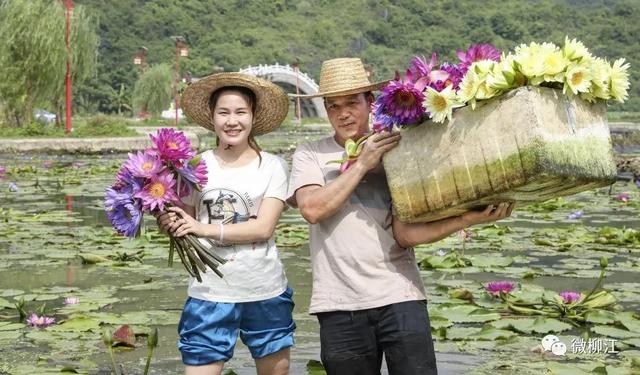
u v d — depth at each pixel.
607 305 5.54
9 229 9.85
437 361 4.46
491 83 3.24
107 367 4.39
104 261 7.58
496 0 162.50
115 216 3.60
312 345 4.86
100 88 105.12
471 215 3.52
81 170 20.52
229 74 3.78
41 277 6.91
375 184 3.71
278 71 82.62
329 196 3.56
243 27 148.50
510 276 6.89
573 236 9.20
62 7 36.19
